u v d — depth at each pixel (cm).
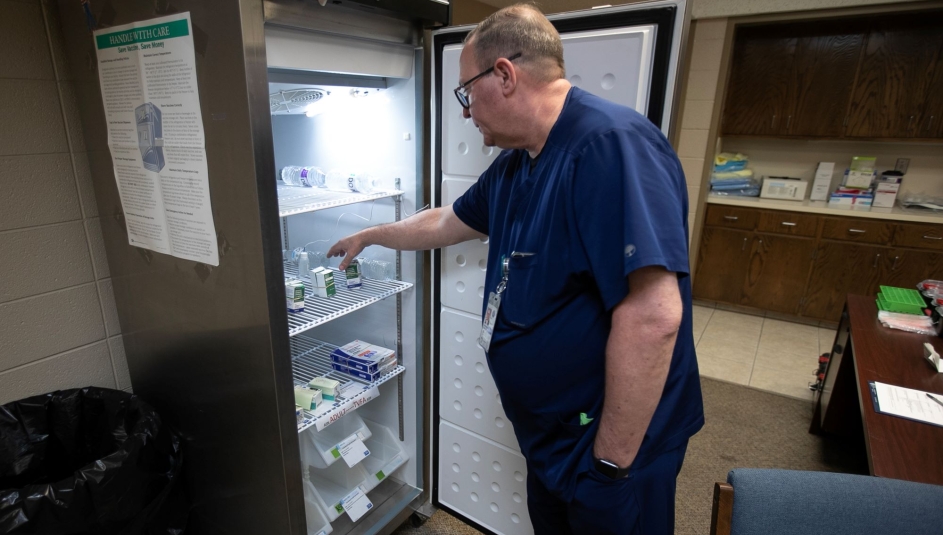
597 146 93
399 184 158
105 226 138
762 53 377
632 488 105
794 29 362
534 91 101
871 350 174
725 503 87
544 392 111
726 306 415
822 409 242
